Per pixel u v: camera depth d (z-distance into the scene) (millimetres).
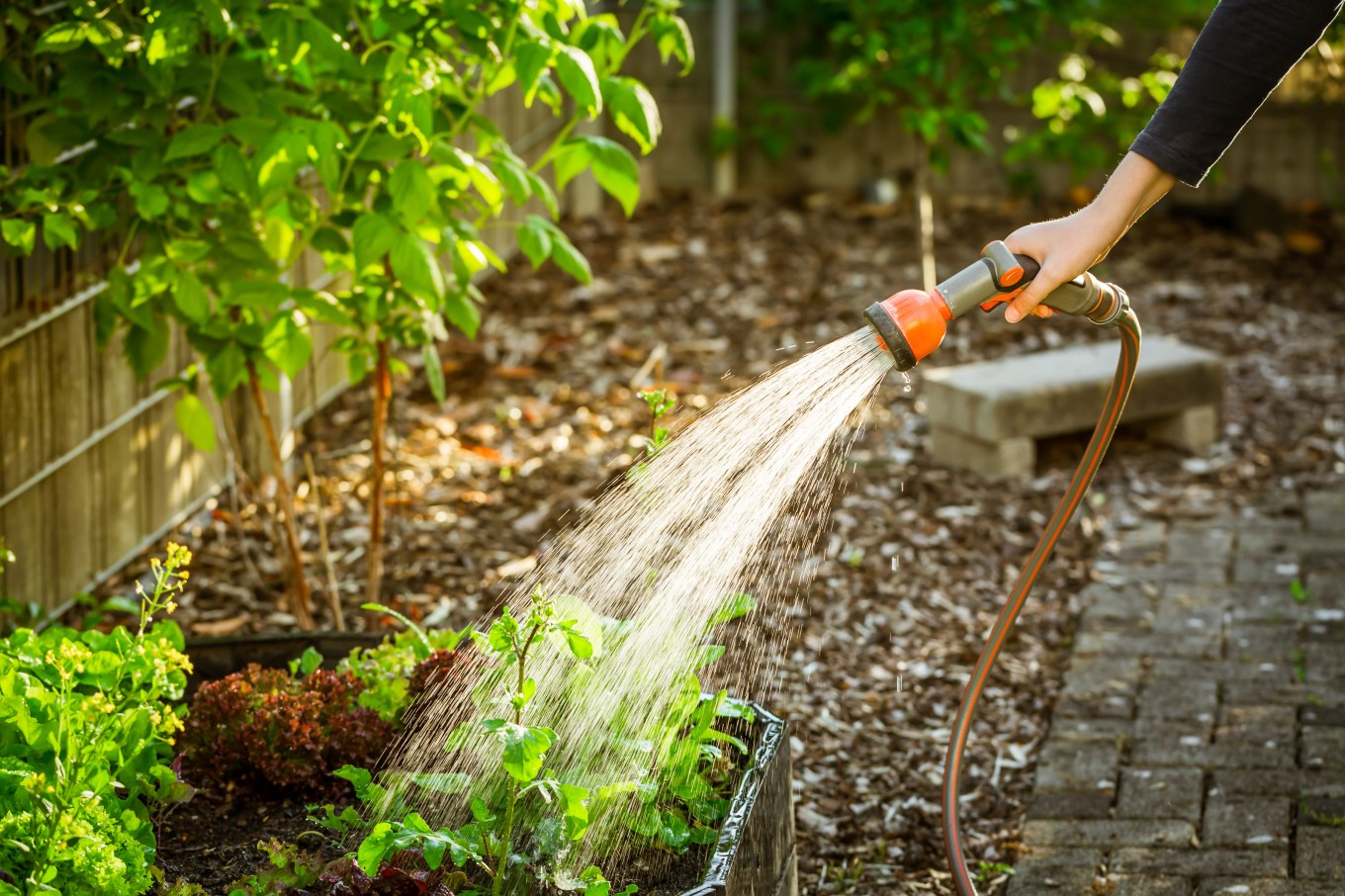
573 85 3084
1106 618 4676
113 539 4664
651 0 3666
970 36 6836
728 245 9375
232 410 5242
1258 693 4148
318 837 2646
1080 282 2273
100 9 3279
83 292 4395
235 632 4309
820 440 2191
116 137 3314
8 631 3943
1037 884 3281
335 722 2811
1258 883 3225
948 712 4070
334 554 4879
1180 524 5430
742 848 2264
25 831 2131
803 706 4047
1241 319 7875
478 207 3789
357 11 3512
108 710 2307
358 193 3555
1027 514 5441
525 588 3061
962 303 2133
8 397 4027
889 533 5199
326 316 3498
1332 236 9523
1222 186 10469
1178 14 9500
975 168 10898
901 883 3305
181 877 2523
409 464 5742
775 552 4750
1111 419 2537
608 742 2408
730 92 10773
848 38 8289
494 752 2447
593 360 7121
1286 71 2033
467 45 3367
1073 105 6961
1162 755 3826
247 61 3393
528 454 5895
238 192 3402
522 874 2330
